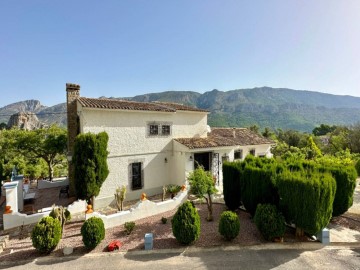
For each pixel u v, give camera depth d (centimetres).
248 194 1190
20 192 1448
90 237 912
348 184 1141
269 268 802
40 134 2442
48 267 825
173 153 1944
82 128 1521
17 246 991
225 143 2073
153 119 1820
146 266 825
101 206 1543
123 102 1889
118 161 1631
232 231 959
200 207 1462
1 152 2464
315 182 903
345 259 855
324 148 4747
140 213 1295
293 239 1005
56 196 1761
